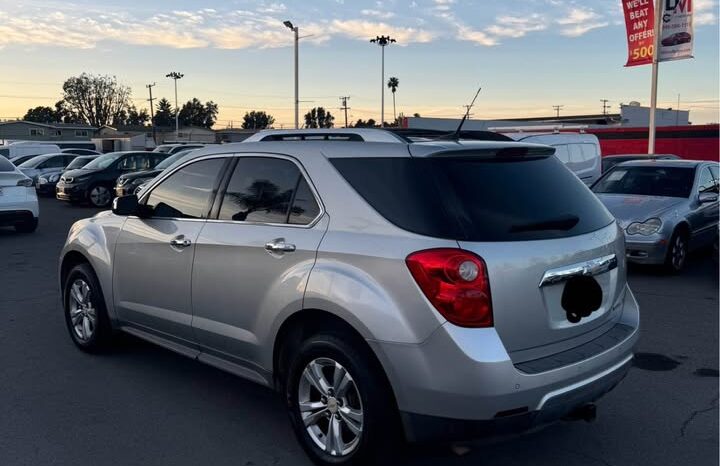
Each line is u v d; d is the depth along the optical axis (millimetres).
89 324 5594
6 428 4227
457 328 3084
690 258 10750
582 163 15984
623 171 10570
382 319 3229
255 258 3924
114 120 115500
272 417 4434
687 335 6328
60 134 97375
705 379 5148
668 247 8945
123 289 5082
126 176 18109
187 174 4688
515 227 3332
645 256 8938
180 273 4477
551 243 3389
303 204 3816
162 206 4805
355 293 3334
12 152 30734
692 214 9422
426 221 3271
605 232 3801
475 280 3104
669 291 8203
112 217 5344
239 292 4031
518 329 3203
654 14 19688
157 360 5539
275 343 3834
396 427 3379
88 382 5031
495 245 3205
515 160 3752
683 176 10008
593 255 3588
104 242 5254
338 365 3490
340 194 3645
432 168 3424
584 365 3340
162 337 4832
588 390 3389
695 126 32125
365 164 3635
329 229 3611
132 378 5121
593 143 16406
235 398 4750
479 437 3141
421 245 3211
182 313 4523
